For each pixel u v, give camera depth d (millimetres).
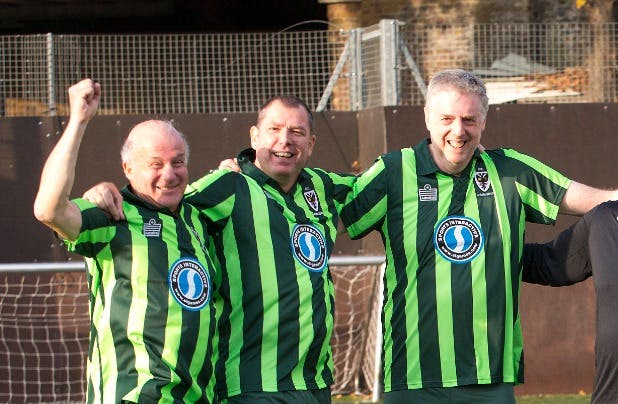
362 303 9656
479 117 5285
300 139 5254
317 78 11062
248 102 11617
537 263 5539
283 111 5246
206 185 5172
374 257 8773
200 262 4930
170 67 11211
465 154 5320
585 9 14406
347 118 10062
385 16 14781
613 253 5195
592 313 9688
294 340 5160
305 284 5199
